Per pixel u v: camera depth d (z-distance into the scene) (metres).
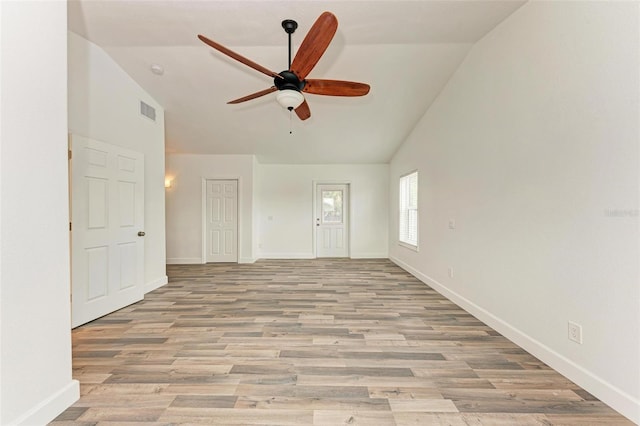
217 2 2.32
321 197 6.78
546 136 2.01
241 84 3.71
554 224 1.94
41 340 1.43
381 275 4.90
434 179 3.99
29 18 1.39
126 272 3.25
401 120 4.64
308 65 2.21
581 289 1.74
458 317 2.92
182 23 2.60
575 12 1.77
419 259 4.61
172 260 6.04
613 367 1.55
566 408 1.56
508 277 2.41
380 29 2.69
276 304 3.34
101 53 3.04
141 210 3.50
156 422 1.45
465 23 2.56
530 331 2.17
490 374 1.89
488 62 2.71
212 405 1.58
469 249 3.04
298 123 4.75
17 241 1.33
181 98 4.00
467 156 3.09
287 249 6.69
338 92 2.59
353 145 5.63
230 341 2.37
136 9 2.40
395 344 2.32
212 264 5.95
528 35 2.19
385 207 6.67
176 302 3.41
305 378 1.84
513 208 2.35
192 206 6.07
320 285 4.22
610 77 1.56
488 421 1.47
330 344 2.31
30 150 1.39
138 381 1.80
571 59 1.80
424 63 3.26
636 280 1.45
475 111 2.93
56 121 1.53
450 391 1.71
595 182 1.65
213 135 5.19
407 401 1.62
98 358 2.08
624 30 1.48
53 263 1.50
